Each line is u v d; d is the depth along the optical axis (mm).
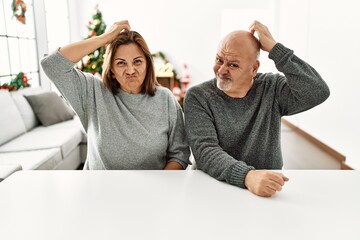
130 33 1295
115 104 1346
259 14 5160
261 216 846
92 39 1261
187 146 1406
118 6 5535
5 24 3527
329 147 3605
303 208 890
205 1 5535
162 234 764
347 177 1112
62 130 3221
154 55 5695
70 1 5340
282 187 1021
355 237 760
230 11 5184
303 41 4406
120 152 1326
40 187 1016
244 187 1017
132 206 893
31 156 2402
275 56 1184
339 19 3348
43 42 4344
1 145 2693
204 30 5625
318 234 770
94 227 792
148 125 1364
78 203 910
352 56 3074
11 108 2990
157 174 1125
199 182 1060
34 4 4164
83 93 1315
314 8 4023
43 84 4418
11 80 3590
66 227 792
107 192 979
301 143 4047
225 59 1186
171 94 1453
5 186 1021
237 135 1297
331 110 3562
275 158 1335
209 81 1346
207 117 1263
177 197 948
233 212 864
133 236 756
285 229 788
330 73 3574
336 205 910
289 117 4988
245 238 750
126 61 1266
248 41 1178
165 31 5633
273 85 1308
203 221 819
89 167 1391
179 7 5559
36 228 789
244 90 1298
